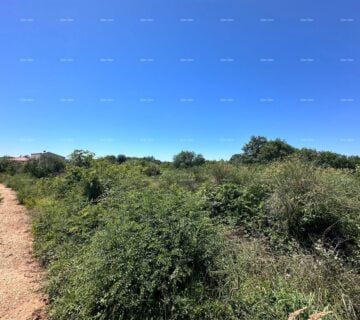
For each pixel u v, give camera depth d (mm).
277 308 3332
